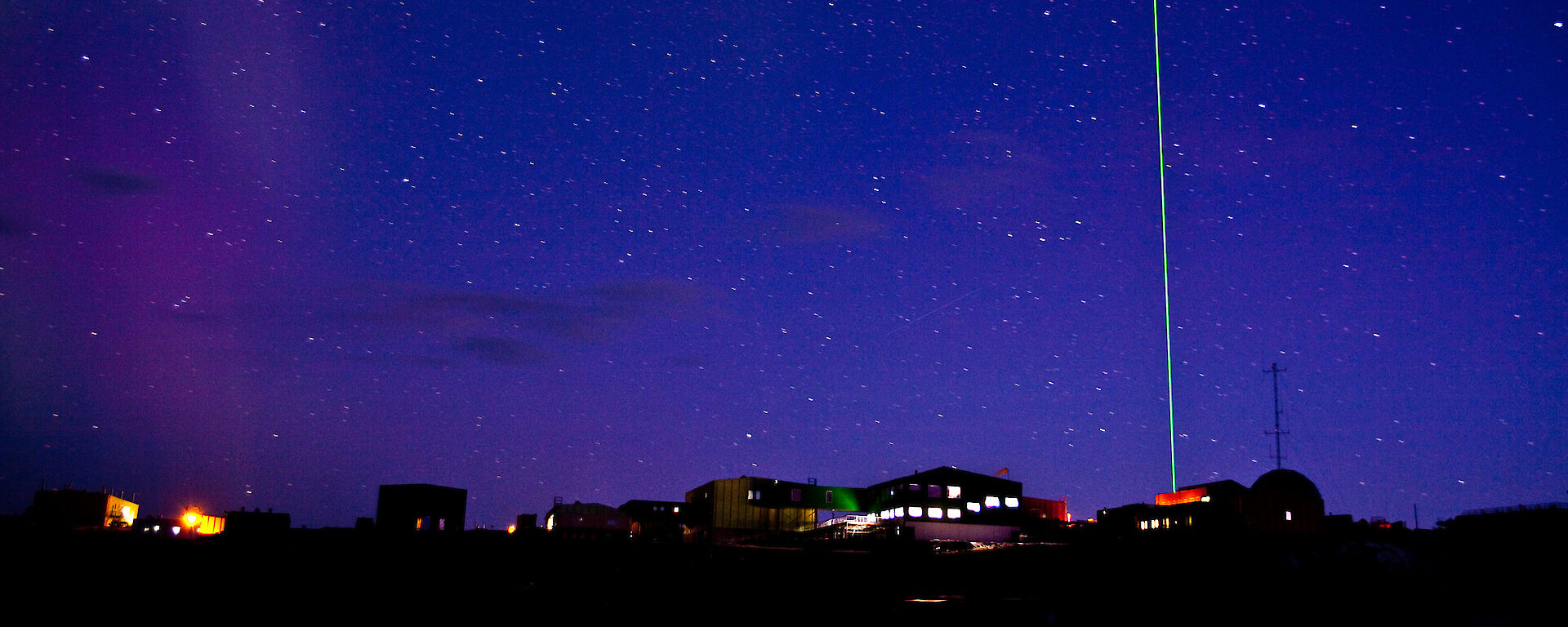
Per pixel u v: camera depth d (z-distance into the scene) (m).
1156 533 34.78
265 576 22.67
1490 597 21.38
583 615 22.12
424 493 33.97
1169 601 22.58
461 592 23.22
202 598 21.02
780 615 22.34
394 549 26.09
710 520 57.84
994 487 60.94
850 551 31.88
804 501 60.81
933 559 29.23
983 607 22.73
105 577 21.25
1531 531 27.06
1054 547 30.86
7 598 19.72
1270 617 21.16
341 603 21.66
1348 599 21.95
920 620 21.80
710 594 24.23
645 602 23.42
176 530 38.19
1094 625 21.25
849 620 21.88
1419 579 22.81
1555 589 21.34
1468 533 28.34
